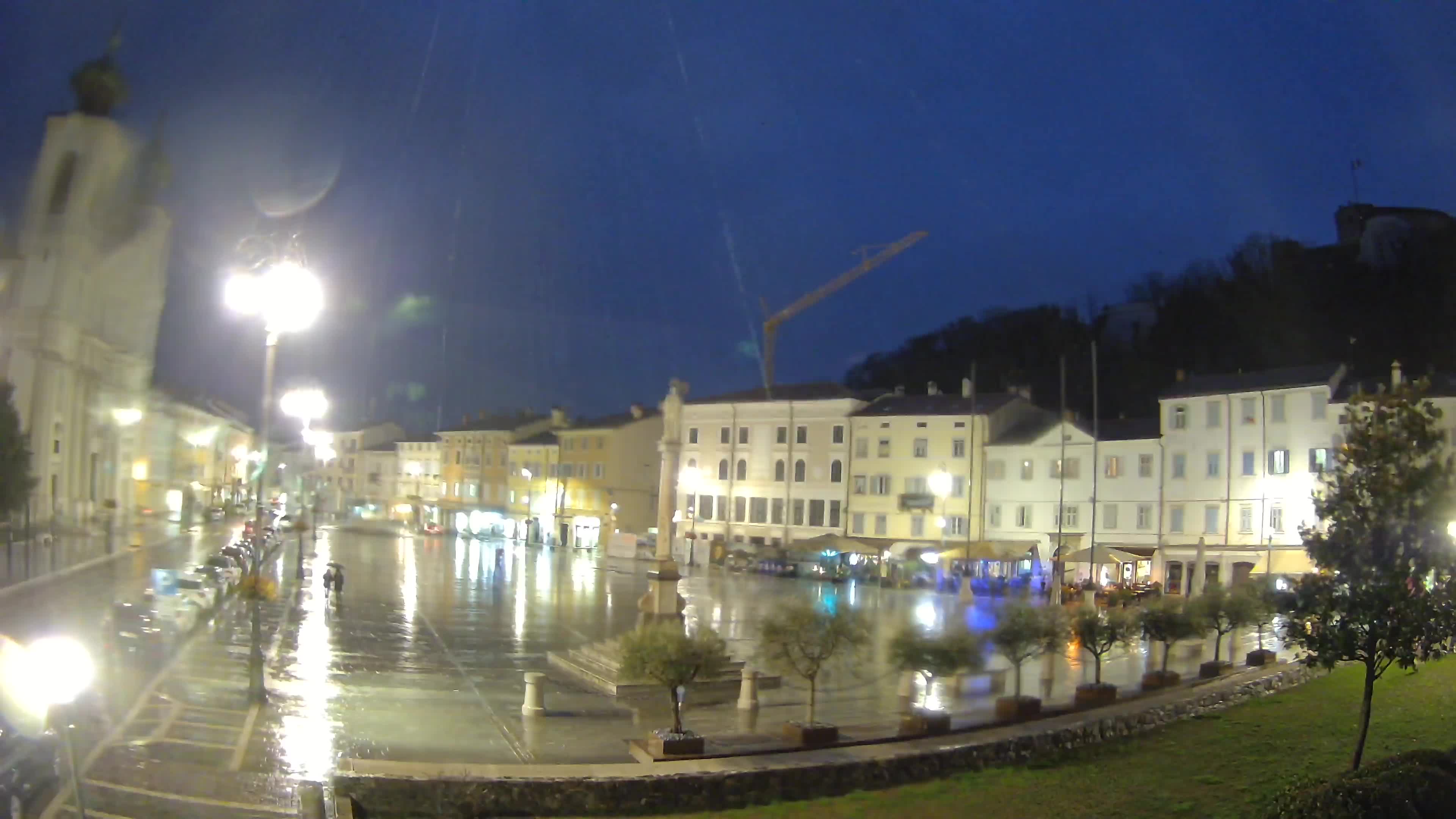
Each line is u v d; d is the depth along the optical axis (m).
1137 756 18.17
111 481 74.25
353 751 16.47
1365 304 83.69
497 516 126.44
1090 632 22.70
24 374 64.25
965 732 18.62
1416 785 11.92
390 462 151.38
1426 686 22.02
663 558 28.06
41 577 42.12
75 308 67.38
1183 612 25.22
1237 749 18.31
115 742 16.06
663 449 28.84
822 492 86.75
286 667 24.91
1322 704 21.61
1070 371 100.88
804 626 18.02
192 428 99.38
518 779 14.38
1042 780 16.47
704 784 14.87
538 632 34.84
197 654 26.09
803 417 88.56
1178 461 65.50
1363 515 14.16
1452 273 80.75
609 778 14.52
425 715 19.73
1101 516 69.19
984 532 76.56
